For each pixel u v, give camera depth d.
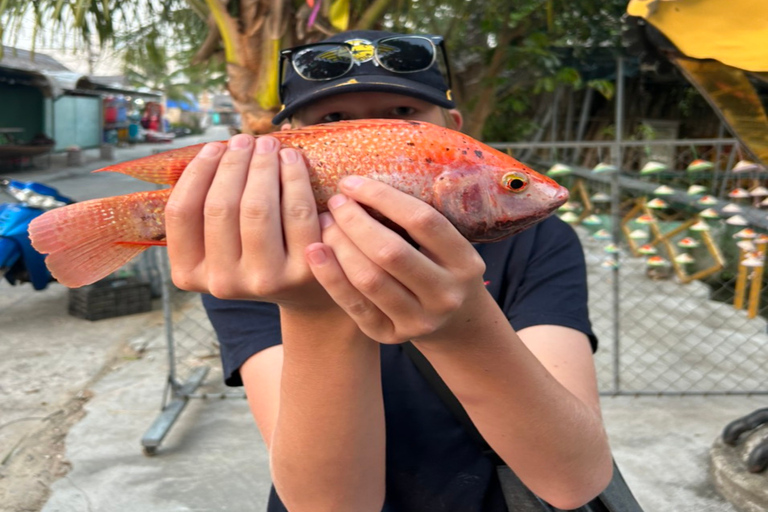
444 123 1.47
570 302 1.35
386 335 0.86
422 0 5.12
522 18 5.88
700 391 4.11
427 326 0.83
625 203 7.11
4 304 6.10
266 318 1.36
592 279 6.70
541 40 5.97
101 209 0.92
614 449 3.42
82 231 0.91
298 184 0.82
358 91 1.30
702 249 6.89
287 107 1.36
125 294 5.77
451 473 1.31
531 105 10.10
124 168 0.92
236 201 0.82
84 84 19.41
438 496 1.31
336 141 0.88
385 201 0.79
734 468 2.91
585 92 9.67
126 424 3.75
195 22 5.95
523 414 1.01
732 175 5.99
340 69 1.33
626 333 5.31
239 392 4.15
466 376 0.98
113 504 3.00
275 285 0.82
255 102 3.56
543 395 1.01
